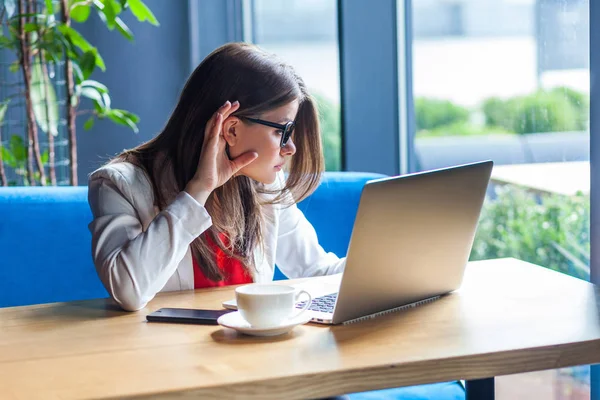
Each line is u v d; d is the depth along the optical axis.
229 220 1.69
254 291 1.30
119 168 1.64
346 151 2.91
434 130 2.73
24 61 2.89
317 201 2.29
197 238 1.67
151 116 3.91
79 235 2.10
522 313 1.36
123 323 1.34
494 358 1.16
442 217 1.39
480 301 1.46
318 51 3.30
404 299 1.41
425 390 1.75
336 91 3.17
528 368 1.18
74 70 2.85
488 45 2.38
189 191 1.52
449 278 1.49
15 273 2.04
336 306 1.29
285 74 1.58
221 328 1.30
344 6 2.83
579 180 2.00
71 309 1.45
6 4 2.81
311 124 1.72
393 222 1.30
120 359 1.14
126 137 3.88
